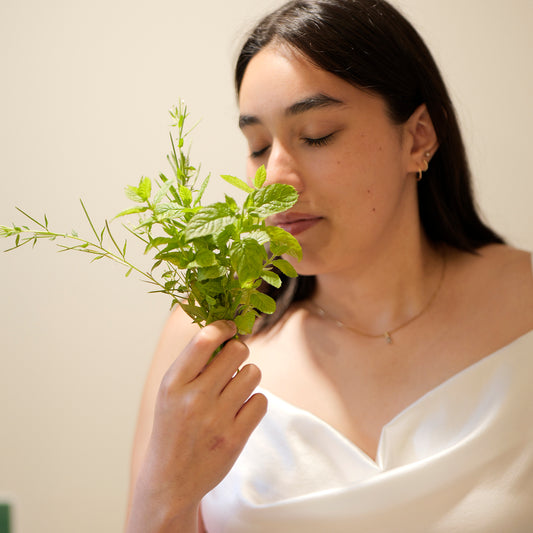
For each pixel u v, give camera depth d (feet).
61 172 7.20
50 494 7.48
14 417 7.42
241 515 3.77
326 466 3.79
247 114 3.58
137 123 7.10
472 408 3.70
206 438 2.91
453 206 4.23
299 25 3.47
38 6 7.09
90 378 7.35
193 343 2.85
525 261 4.17
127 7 7.03
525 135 6.56
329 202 3.51
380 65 3.55
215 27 6.95
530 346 3.77
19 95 7.16
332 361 4.10
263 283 4.46
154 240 2.67
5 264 7.28
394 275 3.98
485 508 3.50
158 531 3.04
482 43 6.53
